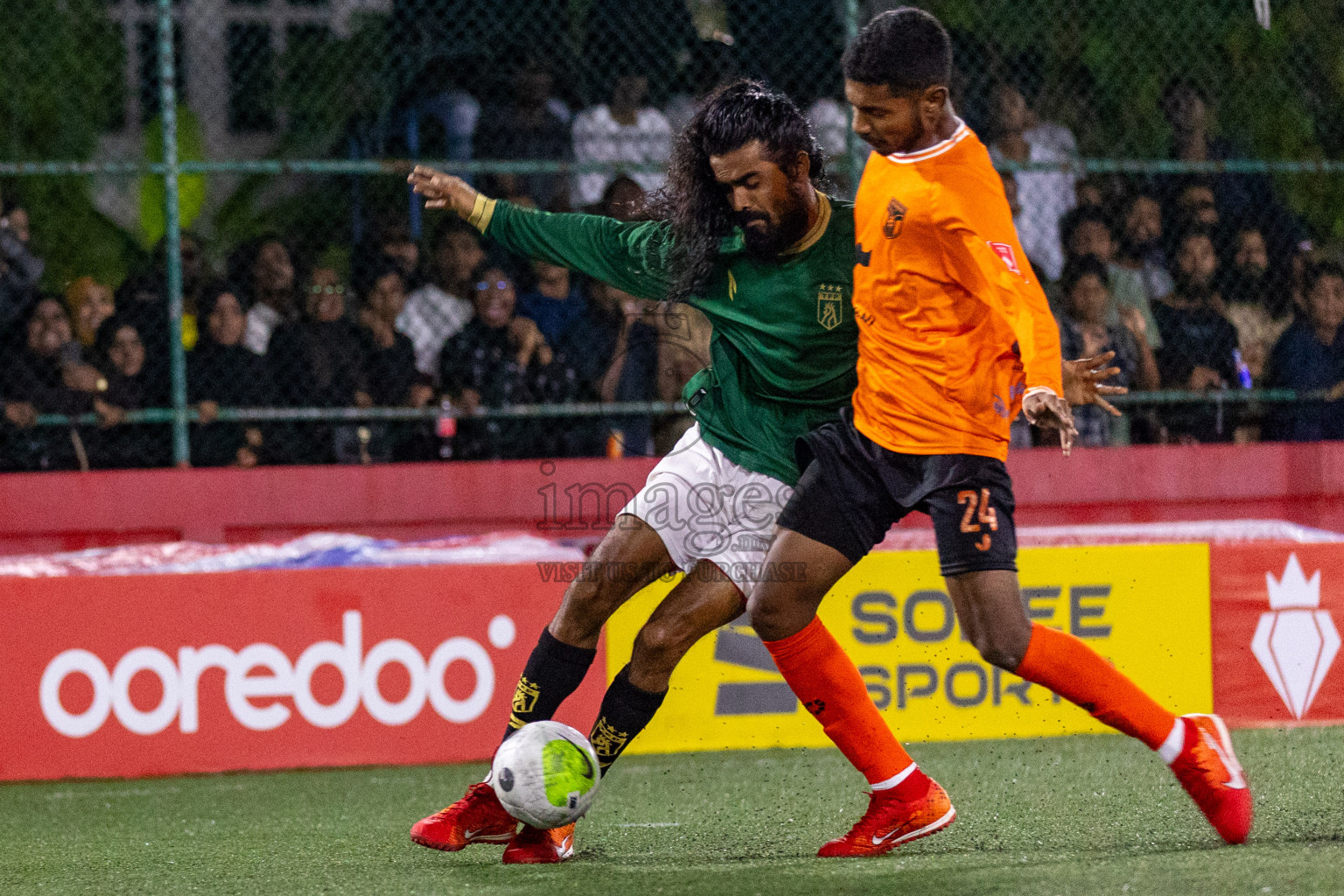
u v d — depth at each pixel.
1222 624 17.88
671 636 11.03
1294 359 22.83
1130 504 21.61
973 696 17.41
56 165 20.39
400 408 21.30
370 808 14.52
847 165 22.03
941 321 10.27
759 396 11.20
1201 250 22.84
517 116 22.91
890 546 19.48
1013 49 23.66
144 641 16.83
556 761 10.66
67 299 21.98
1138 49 23.84
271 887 10.66
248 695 16.95
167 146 20.64
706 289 11.21
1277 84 23.78
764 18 23.11
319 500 20.64
